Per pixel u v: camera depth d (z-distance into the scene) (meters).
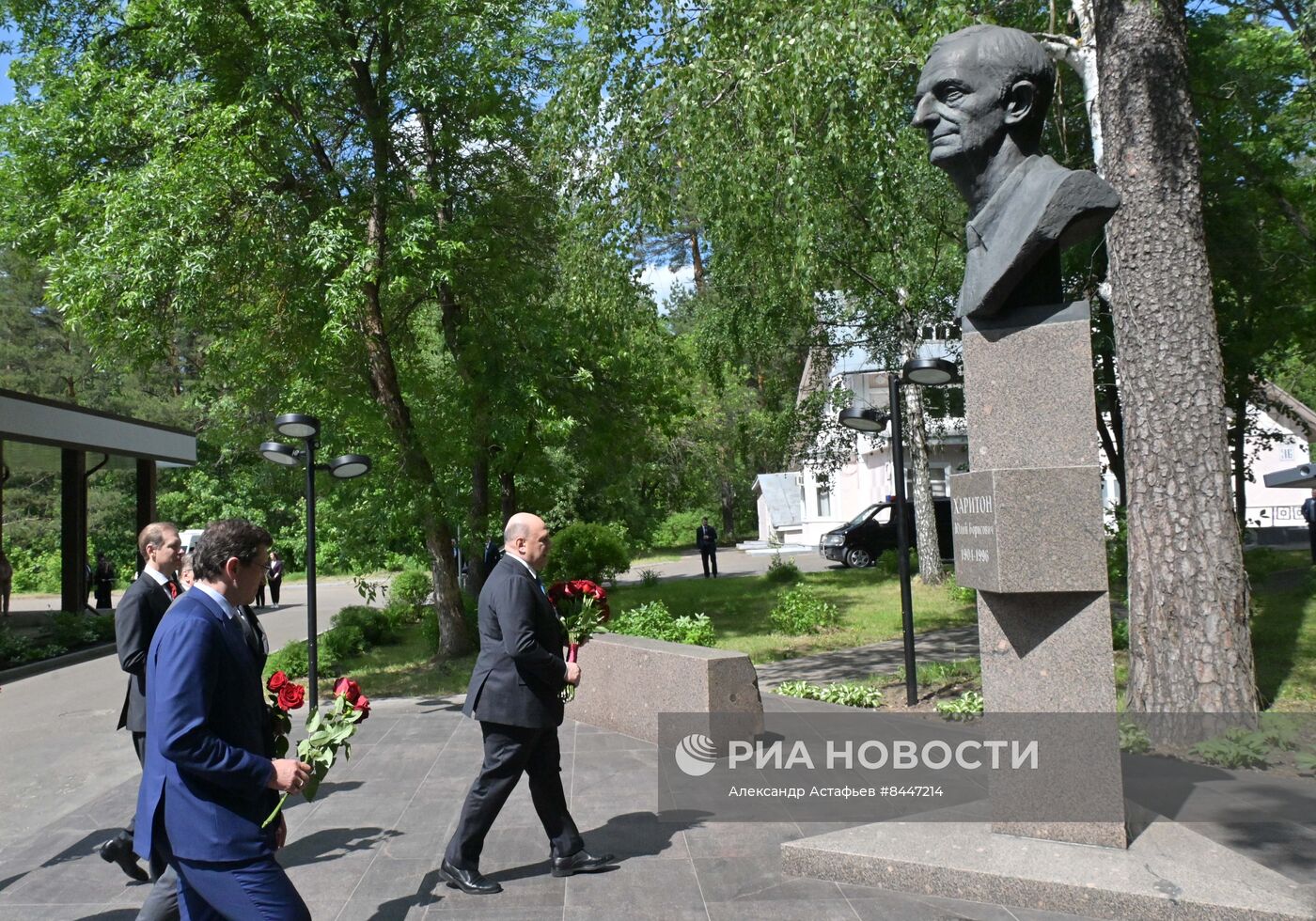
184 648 2.94
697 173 10.64
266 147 12.26
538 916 4.28
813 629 13.93
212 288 11.91
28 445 21.14
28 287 35.56
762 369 26.75
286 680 3.55
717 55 10.15
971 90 4.72
